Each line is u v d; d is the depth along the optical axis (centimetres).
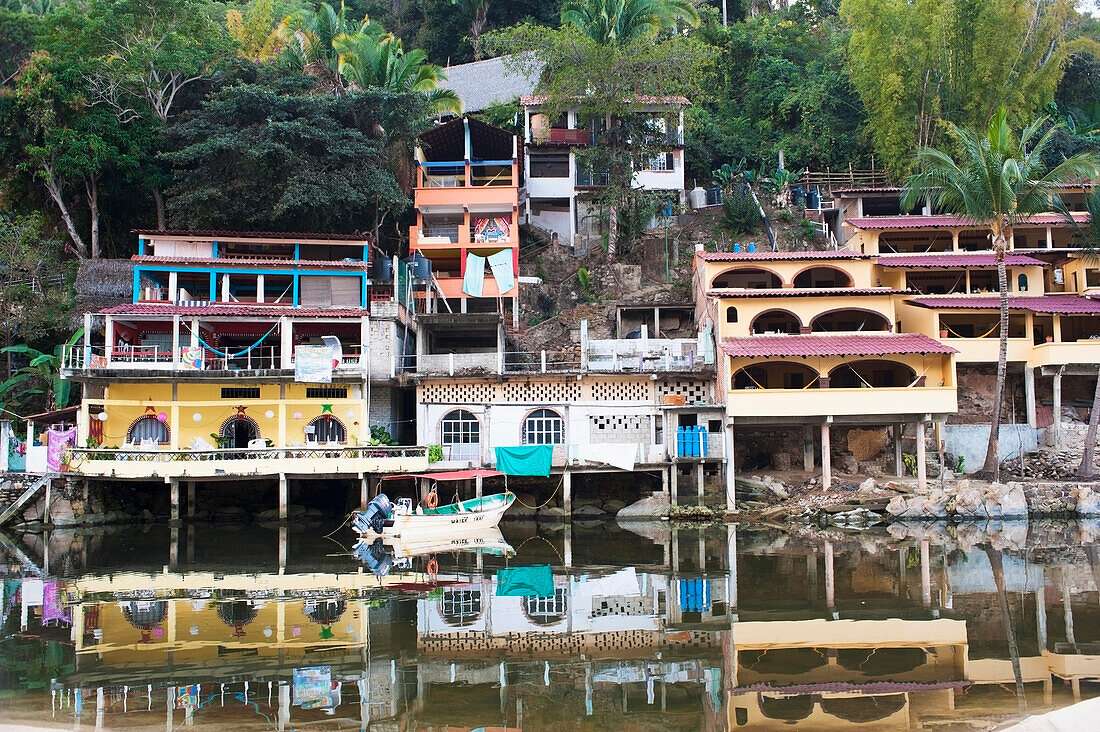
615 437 3553
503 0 6831
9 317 3994
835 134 5762
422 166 4544
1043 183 3375
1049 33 4925
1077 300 3956
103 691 1401
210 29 4869
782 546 2762
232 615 1898
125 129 4341
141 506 3447
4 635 1728
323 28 4872
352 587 2197
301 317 3484
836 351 3322
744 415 3338
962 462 3662
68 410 3441
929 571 2311
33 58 4241
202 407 3484
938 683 1420
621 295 4466
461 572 2400
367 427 3503
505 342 4131
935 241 4562
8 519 3197
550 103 4772
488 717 1306
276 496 3525
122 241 4706
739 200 4988
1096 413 3516
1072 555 2538
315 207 3922
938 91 5006
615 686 1441
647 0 4731
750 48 6412
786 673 1492
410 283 4059
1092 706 1056
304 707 1340
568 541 2948
